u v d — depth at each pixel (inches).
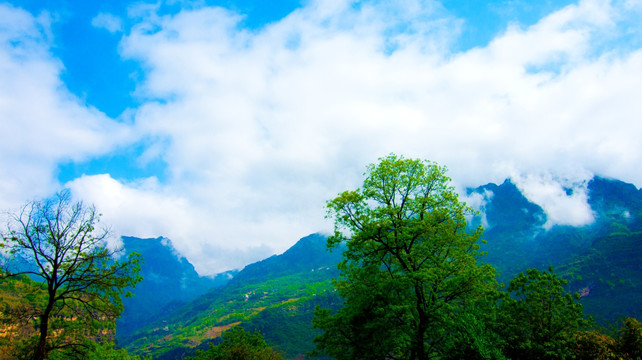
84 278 849.5
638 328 837.8
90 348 915.4
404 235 891.4
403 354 943.7
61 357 888.9
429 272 821.2
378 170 1004.6
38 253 826.2
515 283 959.6
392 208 914.1
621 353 835.4
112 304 873.5
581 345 869.2
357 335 886.4
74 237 868.6
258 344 1926.7
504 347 851.4
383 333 847.1
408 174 982.4
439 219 940.6
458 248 933.8
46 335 815.1
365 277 956.0
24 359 820.0
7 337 833.5
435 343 898.7
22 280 846.5
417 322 878.4
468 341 757.9
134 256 909.8
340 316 910.4
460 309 884.6
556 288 903.7
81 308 876.6
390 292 890.7
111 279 865.5
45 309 837.8
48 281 826.2
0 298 797.9
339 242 1020.5
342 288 1016.2
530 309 924.0
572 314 874.8
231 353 1659.7
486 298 893.8
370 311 884.0
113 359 1310.3
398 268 984.3
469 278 858.8
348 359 877.8
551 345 828.6
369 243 992.2
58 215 861.2
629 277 7066.9
